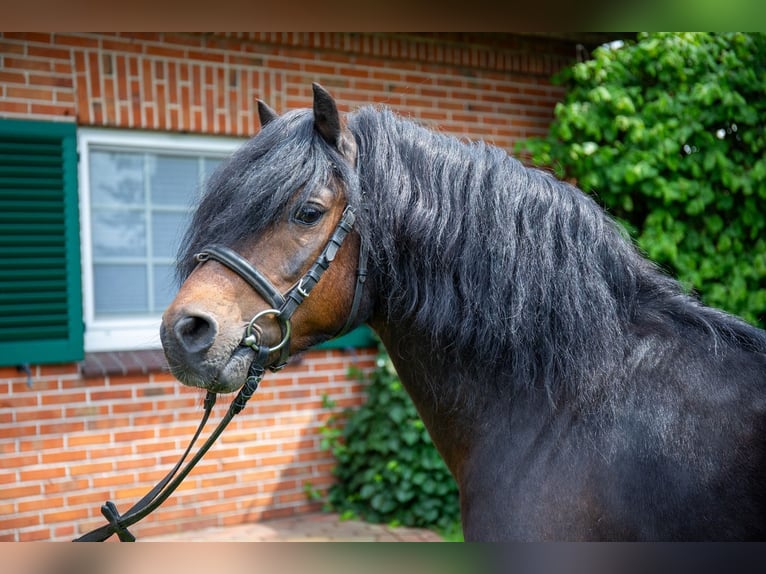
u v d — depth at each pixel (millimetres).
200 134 3900
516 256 1513
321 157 1462
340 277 1495
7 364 3375
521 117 4680
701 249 3951
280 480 4070
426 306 1521
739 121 3771
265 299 1427
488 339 1514
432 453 3934
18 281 3445
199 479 3848
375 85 4250
